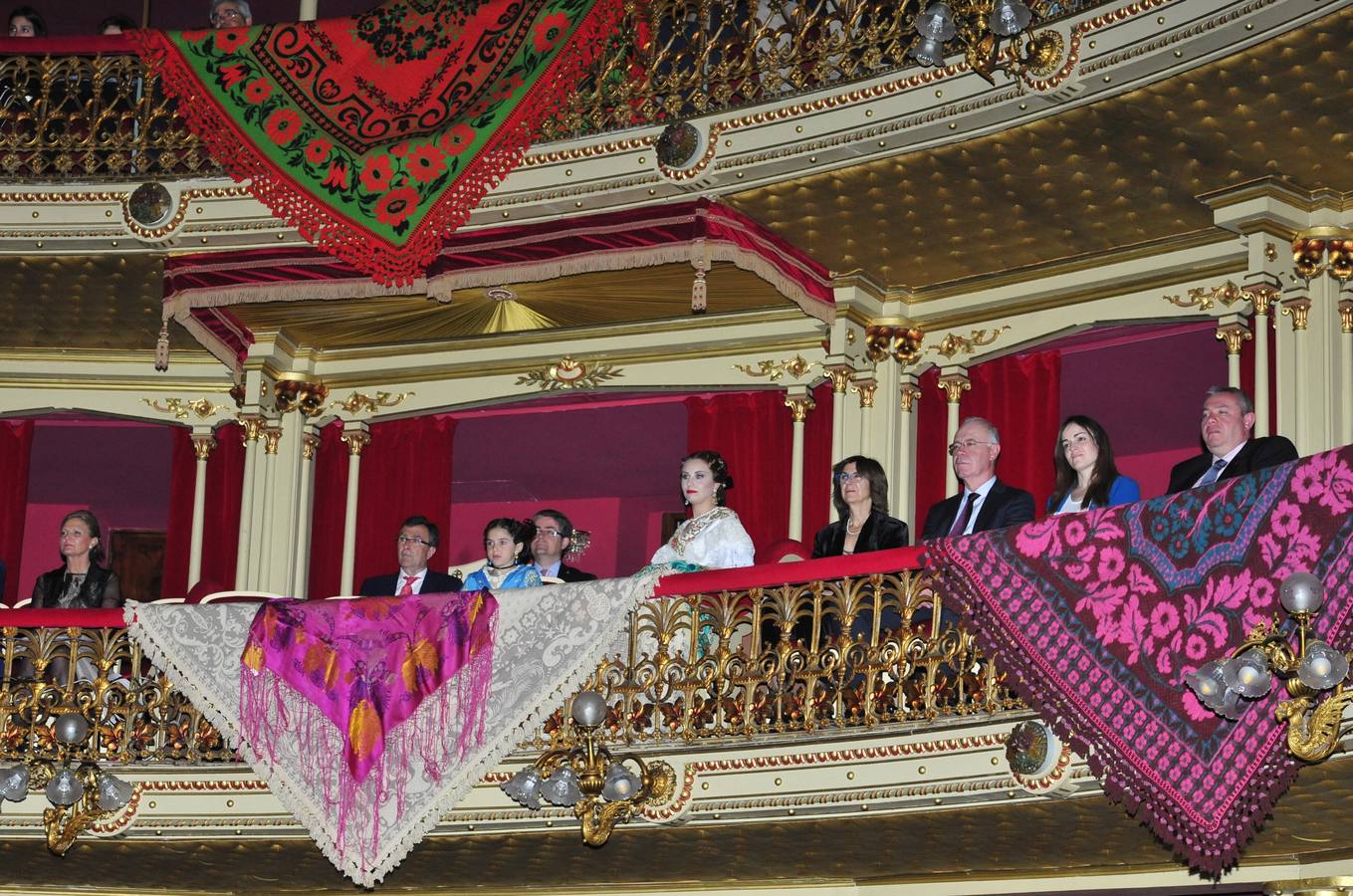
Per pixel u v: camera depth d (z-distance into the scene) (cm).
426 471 1455
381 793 988
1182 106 1061
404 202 1241
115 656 1048
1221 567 791
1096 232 1216
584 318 1390
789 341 1345
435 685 994
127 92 1355
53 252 1337
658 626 973
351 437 1459
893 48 1155
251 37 1300
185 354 1496
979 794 877
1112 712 809
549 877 1127
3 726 1045
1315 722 746
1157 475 1470
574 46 1247
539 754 995
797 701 950
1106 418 1442
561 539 1159
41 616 1046
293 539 1428
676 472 1617
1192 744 784
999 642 850
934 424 1310
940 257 1270
